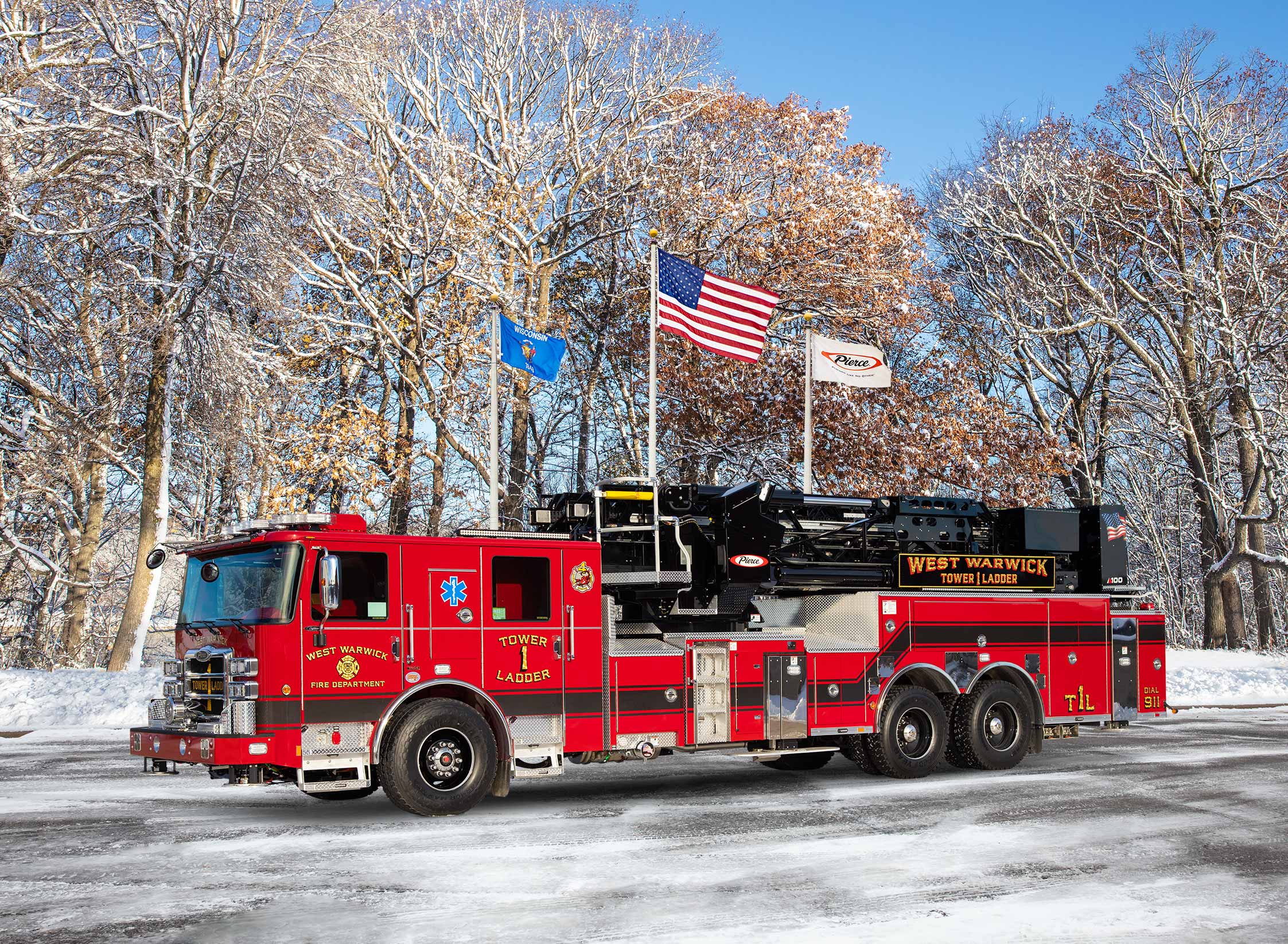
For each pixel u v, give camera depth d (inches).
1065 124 1700.3
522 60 1407.5
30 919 259.4
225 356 935.0
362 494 1115.9
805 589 501.0
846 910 269.3
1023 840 352.5
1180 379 1588.3
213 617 387.5
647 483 470.0
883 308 1331.2
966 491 1250.6
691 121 1434.5
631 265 1417.3
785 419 1220.5
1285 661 1196.5
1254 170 1536.7
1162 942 245.8
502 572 409.7
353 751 374.0
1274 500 1395.2
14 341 1020.5
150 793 443.8
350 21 1034.7
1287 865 319.0
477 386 1222.9
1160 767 519.2
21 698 730.2
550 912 266.5
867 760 497.4
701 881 296.8
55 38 978.1
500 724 404.8
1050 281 1685.5
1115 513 563.5
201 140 938.7
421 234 1224.8
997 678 529.3
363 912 265.7
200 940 243.4
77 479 1069.1
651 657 437.4
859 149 1449.3
